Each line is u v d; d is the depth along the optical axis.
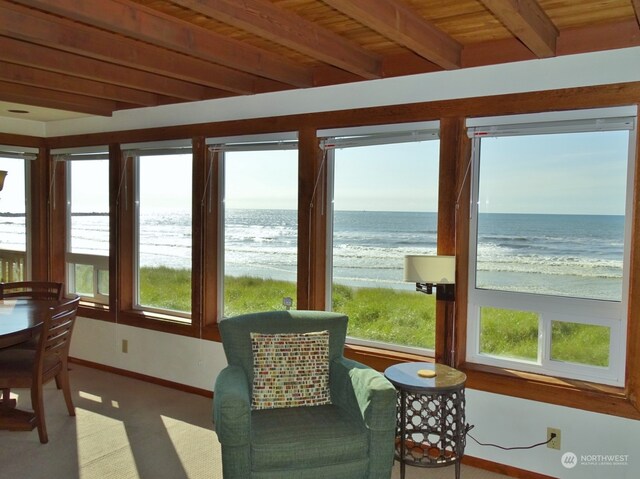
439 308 3.18
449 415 2.96
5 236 5.24
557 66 2.81
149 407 3.97
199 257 4.26
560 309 2.95
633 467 2.70
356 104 3.46
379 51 3.21
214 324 4.28
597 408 2.76
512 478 2.99
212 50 2.90
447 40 2.88
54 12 2.25
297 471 2.37
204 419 3.75
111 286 4.83
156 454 3.19
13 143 5.06
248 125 3.95
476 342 3.23
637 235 2.65
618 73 2.66
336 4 2.09
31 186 5.28
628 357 2.70
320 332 2.98
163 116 4.43
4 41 2.94
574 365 2.93
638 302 2.65
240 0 2.29
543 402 2.90
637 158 2.65
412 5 2.44
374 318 3.59
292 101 3.74
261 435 2.43
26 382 3.29
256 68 3.18
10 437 3.39
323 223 3.74
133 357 4.70
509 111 2.96
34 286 4.29
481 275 3.21
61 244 5.34
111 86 4.05
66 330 3.55
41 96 4.04
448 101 3.12
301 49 2.71
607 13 2.52
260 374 2.81
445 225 3.17
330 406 2.81
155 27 2.59
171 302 4.64
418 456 3.15
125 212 4.80
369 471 2.46
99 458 3.13
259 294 4.14
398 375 2.78
